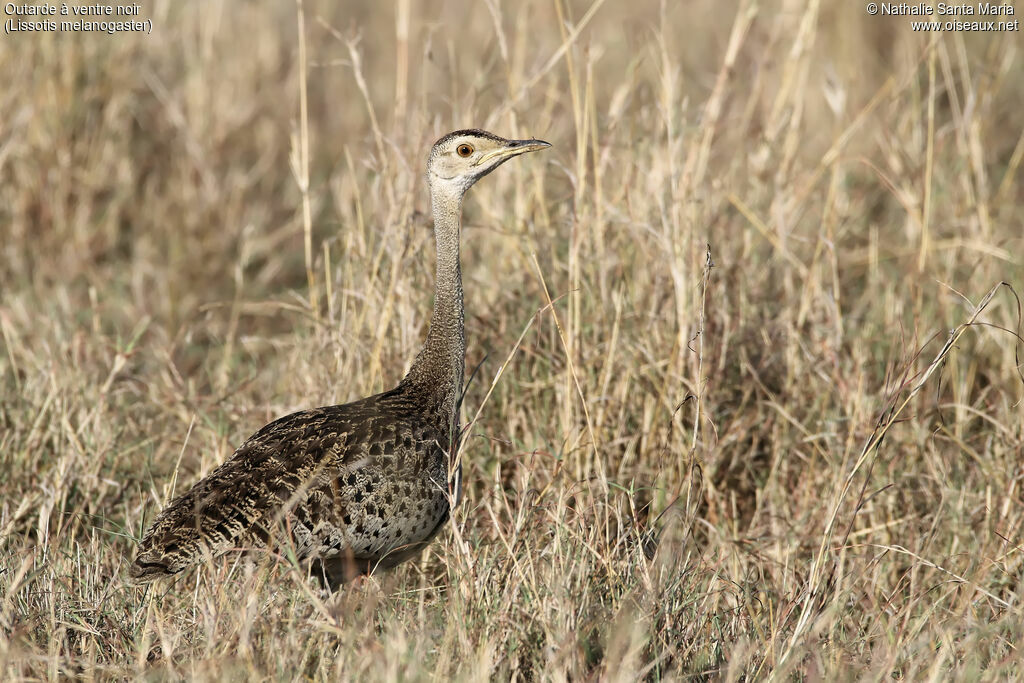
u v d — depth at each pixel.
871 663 9.80
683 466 13.37
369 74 25.58
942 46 17.41
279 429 11.04
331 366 14.03
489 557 10.73
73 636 10.20
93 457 12.94
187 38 23.06
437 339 11.85
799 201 16.30
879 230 18.92
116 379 15.32
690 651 9.98
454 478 11.33
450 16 26.64
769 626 10.75
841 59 23.23
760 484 13.98
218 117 22.25
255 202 21.45
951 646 9.83
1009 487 12.69
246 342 16.48
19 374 15.29
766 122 17.75
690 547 12.32
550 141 17.11
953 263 16.25
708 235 15.40
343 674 9.04
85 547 11.95
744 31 15.70
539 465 12.95
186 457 13.99
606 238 14.86
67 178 19.41
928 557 12.39
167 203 20.42
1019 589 11.19
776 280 15.94
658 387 13.58
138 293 18.27
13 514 11.91
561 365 13.83
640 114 16.52
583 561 10.07
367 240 15.75
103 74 20.67
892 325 15.46
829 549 11.71
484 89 16.09
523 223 14.71
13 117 19.39
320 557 10.33
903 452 13.66
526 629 9.81
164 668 9.24
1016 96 22.62
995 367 15.39
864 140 21.14
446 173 11.85
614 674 8.95
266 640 9.38
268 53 24.55
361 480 10.45
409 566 12.15
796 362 14.50
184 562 9.84
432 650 9.51
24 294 17.38
